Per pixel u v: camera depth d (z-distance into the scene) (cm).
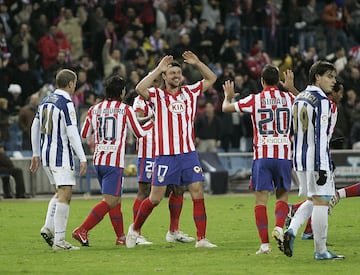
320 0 7712
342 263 2577
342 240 3155
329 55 6975
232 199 5119
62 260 2702
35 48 6284
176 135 2934
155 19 6794
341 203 4722
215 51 6631
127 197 5322
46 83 5881
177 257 2750
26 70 6072
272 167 2797
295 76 6297
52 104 2934
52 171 2942
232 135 6081
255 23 7188
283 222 2780
